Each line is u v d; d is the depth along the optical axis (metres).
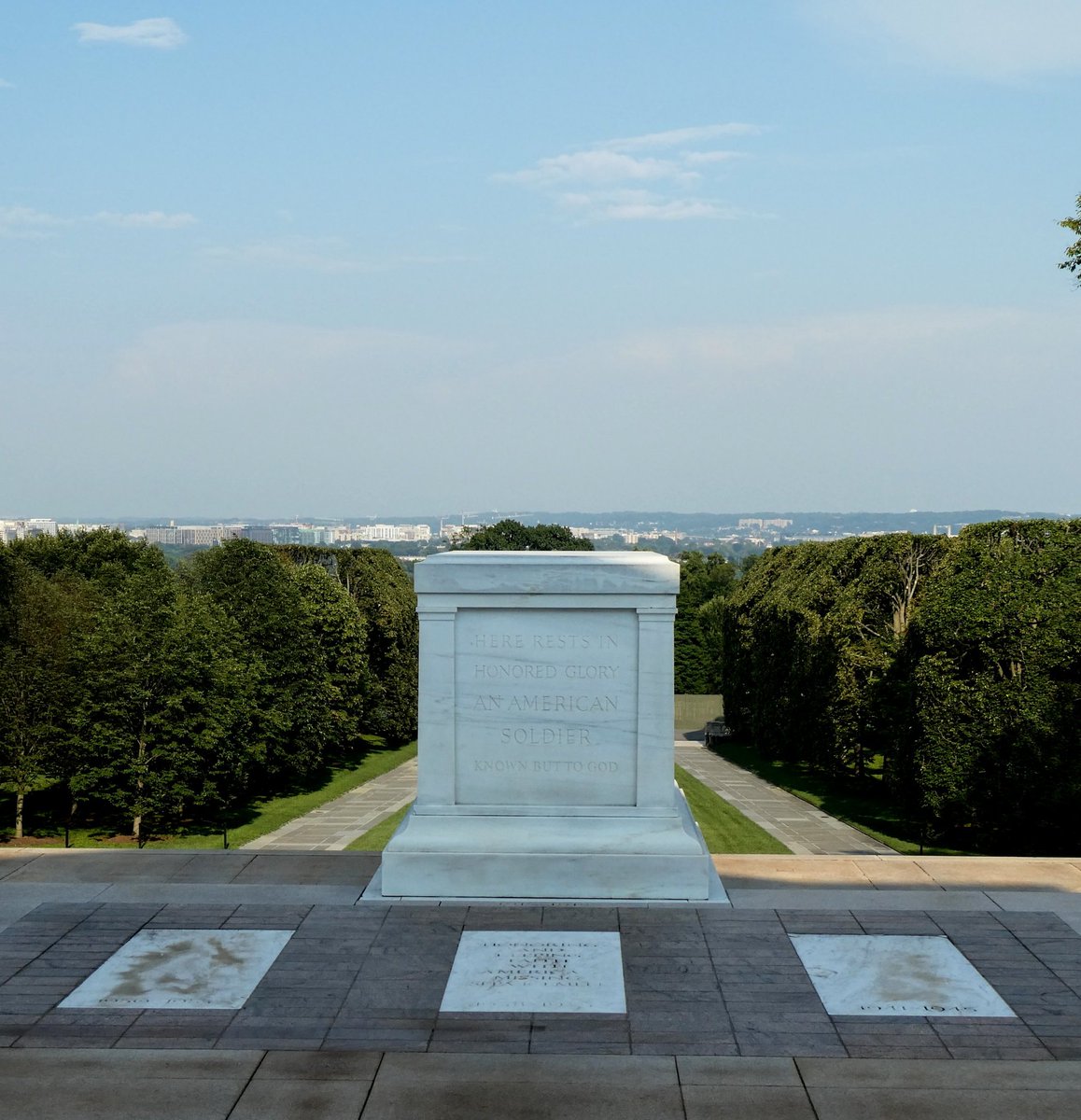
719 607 121.06
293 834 43.97
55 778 46.12
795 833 42.97
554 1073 10.98
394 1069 11.05
